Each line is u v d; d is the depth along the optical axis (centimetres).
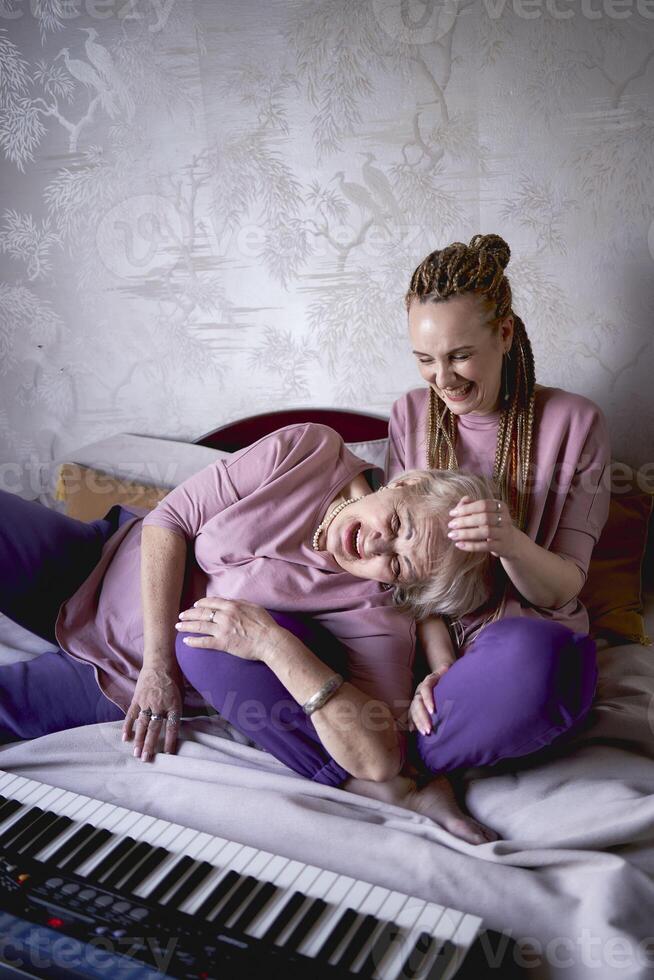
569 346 215
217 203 228
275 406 242
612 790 143
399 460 200
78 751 161
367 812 148
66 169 235
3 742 171
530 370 186
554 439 184
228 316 237
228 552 175
